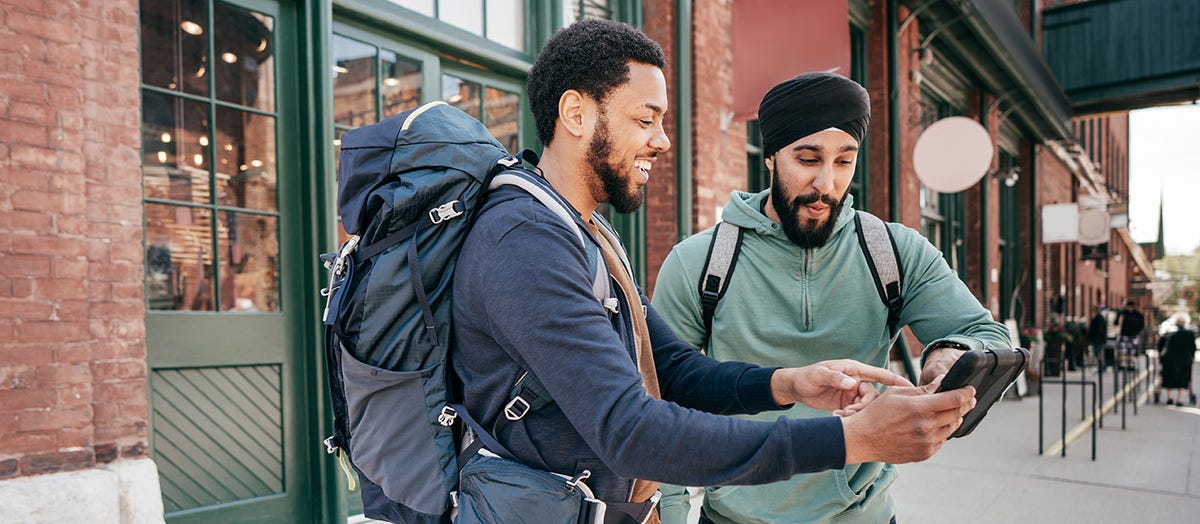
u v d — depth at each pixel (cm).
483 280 95
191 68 348
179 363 334
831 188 163
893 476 172
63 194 284
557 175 114
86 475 281
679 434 86
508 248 95
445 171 102
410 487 103
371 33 411
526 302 91
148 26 335
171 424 332
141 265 308
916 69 1079
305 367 378
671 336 136
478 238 98
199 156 349
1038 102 1458
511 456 100
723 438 86
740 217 179
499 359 98
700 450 86
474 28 468
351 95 403
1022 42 1271
